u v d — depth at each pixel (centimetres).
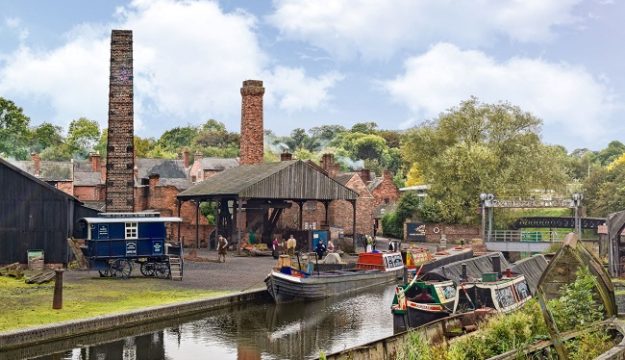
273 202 6341
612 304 1603
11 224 4019
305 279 3512
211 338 2519
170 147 16700
